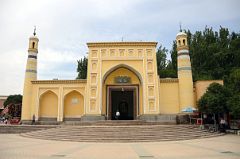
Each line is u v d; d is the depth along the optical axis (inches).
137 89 826.8
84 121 738.8
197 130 558.3
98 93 786.8
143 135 476.1
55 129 556.7
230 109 625.3
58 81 829.8
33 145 374.6
